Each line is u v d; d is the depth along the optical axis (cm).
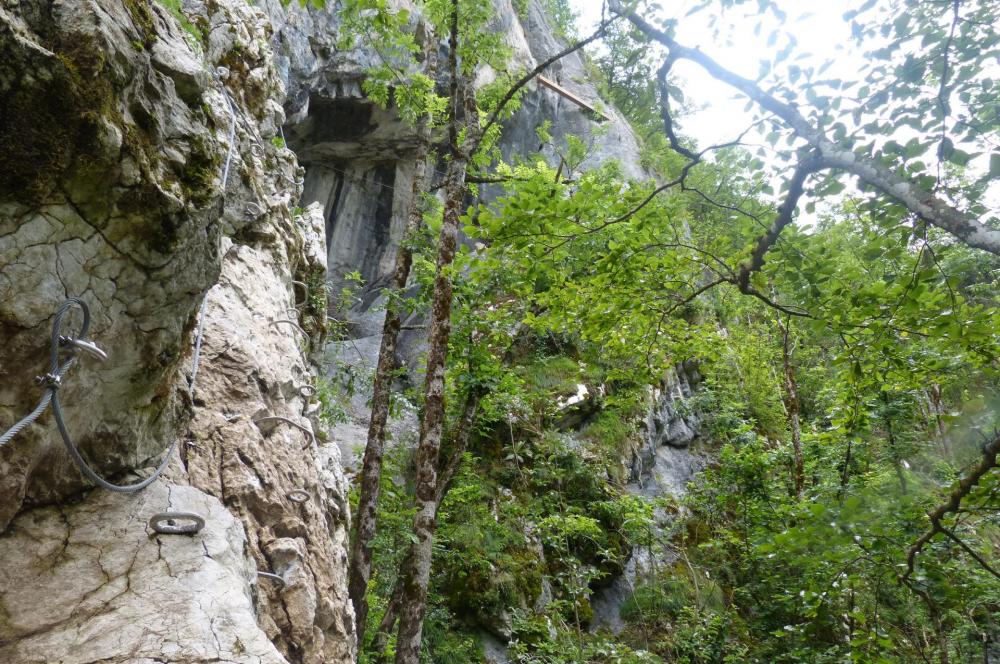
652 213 492
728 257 491
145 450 260
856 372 480
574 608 981
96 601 189
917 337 465
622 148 1859
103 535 216
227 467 313
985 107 309
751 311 1594
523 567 1027
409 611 568
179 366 299
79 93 170
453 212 701
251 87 621
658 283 542
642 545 1145
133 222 197
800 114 343
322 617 321
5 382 186
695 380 1627
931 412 941
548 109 1808
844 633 837
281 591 290
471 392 862
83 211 185
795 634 880
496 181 752
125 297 212
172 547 220
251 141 566
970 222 292
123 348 222
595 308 573
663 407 1460
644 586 1140
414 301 861
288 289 555
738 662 957
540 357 1214
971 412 449
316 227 762
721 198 602
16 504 198
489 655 921
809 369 1548
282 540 303
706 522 1284
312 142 1516
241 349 385
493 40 812
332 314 1423
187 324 265
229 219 482
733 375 1540
